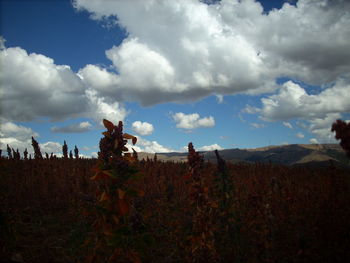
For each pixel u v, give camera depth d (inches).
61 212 413.7
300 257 254.7
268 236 262.1
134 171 198.7
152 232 317.1
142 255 194.9
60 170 550.0
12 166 534.0
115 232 189.3
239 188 371.9
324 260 250.2
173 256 284.0
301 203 358.6
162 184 420.5
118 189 182.9
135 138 206.7
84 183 368.2
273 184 325.7
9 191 426.9
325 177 419.2
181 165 601.6
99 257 204.2
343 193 329.4
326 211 312.2
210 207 253.0
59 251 272.8
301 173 647.1
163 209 360.5
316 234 289.3
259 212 275.4
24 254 259.8
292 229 302.2
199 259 239.6
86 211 197.5
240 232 282.7
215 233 275.1
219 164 318.0
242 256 259.6
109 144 200.1
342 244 268.4
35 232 327.6
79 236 264.7
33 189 477.1
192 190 255.1
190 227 258.1
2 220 259.3
